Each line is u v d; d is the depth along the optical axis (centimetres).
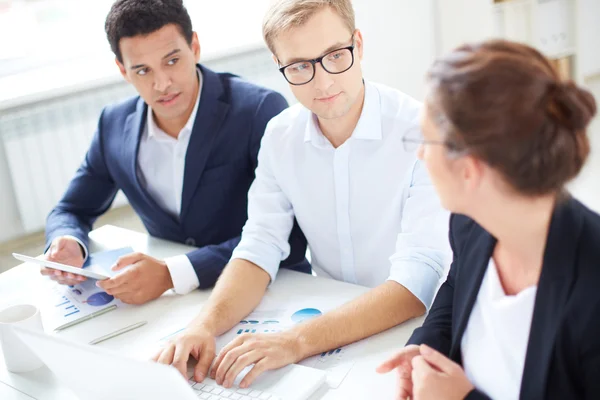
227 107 182
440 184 82
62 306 148
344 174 151
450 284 114
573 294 79
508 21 395
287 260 168
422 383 91
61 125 317
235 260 148
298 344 118
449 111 74
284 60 136
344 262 161
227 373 112
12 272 169
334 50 133
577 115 72
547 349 81
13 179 310
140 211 198
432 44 365
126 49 168
